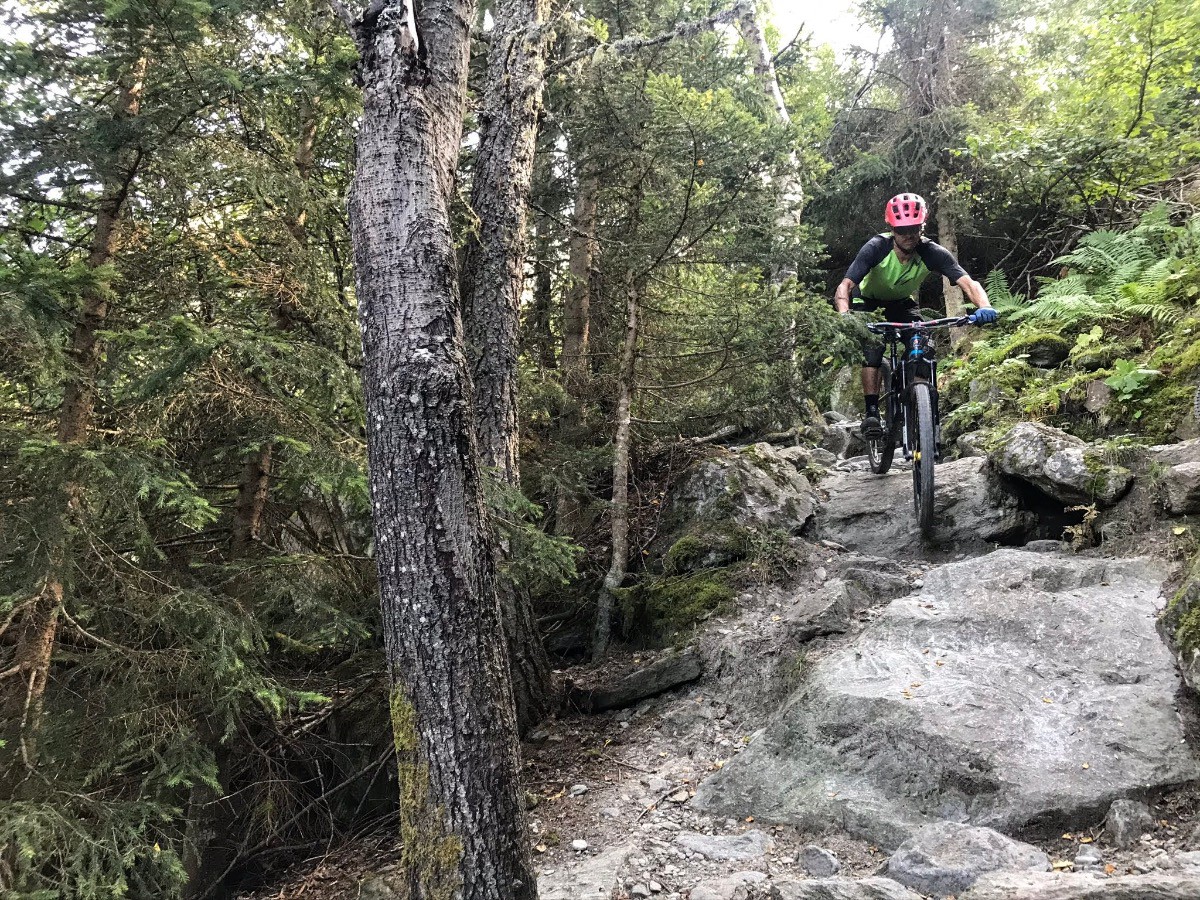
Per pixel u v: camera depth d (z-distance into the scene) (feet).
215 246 15.84
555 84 20.79
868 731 12.19
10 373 13.67
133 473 11.60
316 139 17.83
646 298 24.06
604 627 19.69
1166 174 29.71
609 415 24.84
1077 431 19.42
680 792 13.33
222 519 18.56
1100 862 9.16
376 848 16.07
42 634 12.44
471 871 8.77
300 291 15.88
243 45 15.14
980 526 18.49
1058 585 14.58
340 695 17.85
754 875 10.27
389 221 9.99
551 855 12.16
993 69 42.47
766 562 18.99
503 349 16.76
